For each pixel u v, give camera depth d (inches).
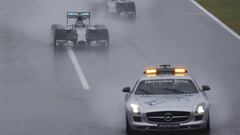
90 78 2736.2
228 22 4200.3
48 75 2822.3
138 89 1781.5
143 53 3339.1
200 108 1649.9
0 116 2062.0
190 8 4852.4
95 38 3528.5
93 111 2114.9
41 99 2340.1
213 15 4480.8
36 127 1886.1
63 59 3193.9
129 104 1692.9
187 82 1793.8
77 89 2517.2
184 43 3607.3
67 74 2834.6
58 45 3528.5
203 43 3595.0
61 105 2226.9
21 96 2404.0
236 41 3624.5
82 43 3531.0
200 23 4227.4
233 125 1839.3
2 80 2736.2
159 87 1774.1
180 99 1685.5
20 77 2790.4
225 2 4862.2
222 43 3575.3
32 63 3112.7
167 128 1635.1
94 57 3238.2
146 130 1652.3
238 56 3240.7
